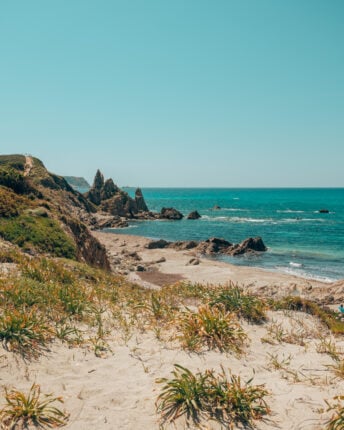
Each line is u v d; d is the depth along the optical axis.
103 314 8.20
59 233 21.44
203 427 4.23
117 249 42.75
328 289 18.25
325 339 7.54
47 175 79.06
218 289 10.18
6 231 19.38
